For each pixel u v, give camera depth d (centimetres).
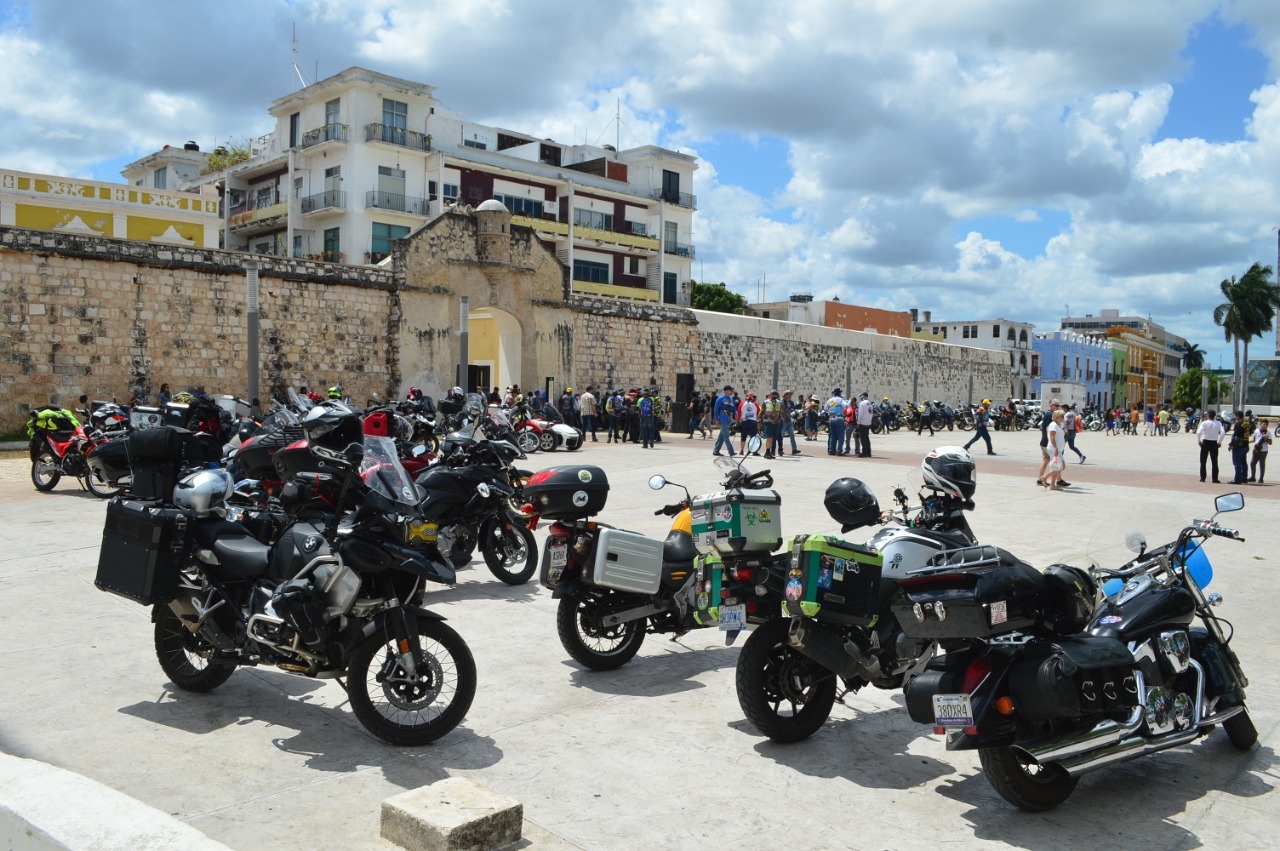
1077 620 420
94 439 1401
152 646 644
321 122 4603
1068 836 388
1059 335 9400
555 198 5291
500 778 438
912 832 390
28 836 299
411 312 2950
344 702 540
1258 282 6862
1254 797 431
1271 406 3741
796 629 461
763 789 432
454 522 833
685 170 6019
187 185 5481
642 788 430
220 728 496
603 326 3606
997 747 394
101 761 449
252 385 2209
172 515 508
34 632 672
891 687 494
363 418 553
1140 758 446
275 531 542
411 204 4616
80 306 2291
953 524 532
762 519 537
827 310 6150
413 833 358
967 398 6141
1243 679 490
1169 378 14050
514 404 2495
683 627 611
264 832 376
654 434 2720
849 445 2966
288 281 2675
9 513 1237
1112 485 1808
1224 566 981
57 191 2969
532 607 779
